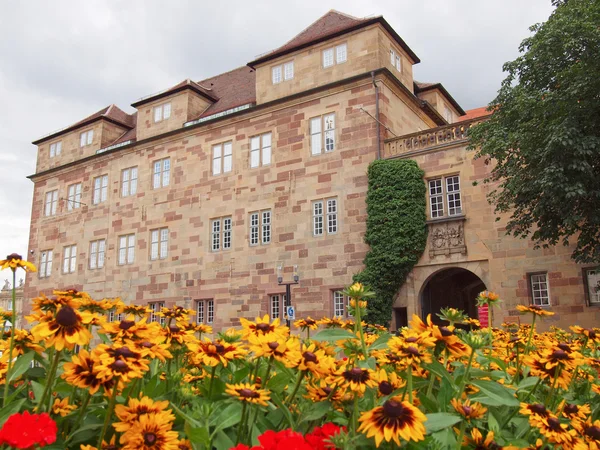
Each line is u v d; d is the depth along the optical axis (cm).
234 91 3688
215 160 3331
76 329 270
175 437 250
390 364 365
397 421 232
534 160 1784
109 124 4109
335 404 307
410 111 3081
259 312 2928
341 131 2839
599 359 467
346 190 2758
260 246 3002
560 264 2189
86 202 3950
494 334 693
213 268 3167
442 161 2534
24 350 347
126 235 3653
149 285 3434
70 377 260
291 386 383
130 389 292
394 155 2678
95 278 3738
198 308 3216
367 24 2880
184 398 326
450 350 315
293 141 3002
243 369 348
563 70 1667
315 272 2767
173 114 3606
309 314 2736
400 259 2458
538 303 2236
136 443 242
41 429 213
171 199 3462
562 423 314
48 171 4238
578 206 1712
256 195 3084
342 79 2859
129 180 3731
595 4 1695
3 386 369
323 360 320
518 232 1966
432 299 2781
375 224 2558
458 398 307
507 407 356
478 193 2419
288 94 3091
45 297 318
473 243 2388
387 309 2466
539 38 1817
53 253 4075
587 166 1611
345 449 243
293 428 282
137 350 272
